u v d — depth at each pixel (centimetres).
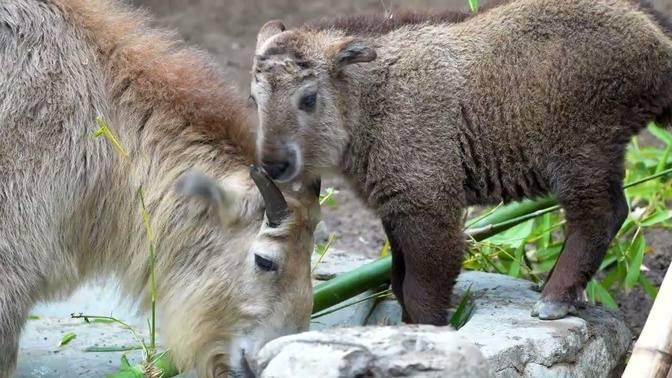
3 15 952
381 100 1009
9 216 931
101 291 1126
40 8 966
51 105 946
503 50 992
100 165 962
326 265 1211
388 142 1005
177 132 970
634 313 1248
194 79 995
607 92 966
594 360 954
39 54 952
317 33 1033
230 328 939
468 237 1116
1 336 939
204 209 945
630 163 1331
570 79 967
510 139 988
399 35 1027
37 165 940
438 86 998
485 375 690
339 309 1104
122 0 1133
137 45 995
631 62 967
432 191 993
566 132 970
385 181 1010
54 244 958
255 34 1934
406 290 1009
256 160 976
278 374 685
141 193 958
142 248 975
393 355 678
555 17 985
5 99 937
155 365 973
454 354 683
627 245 1253
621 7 984
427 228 997
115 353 1093
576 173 970
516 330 925
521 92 980
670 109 1005
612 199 984
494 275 1132
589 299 1135
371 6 1975
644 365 812
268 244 904
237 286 927
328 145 1020
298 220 909
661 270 1327
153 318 948
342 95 1017
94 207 973
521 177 999
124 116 971
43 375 1041
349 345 682
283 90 999
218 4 2020
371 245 1455
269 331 913
